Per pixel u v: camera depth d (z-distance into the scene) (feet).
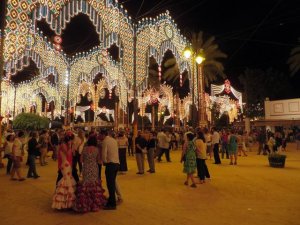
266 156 72.79
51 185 36.29
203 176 36.91
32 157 41.68
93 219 22.66
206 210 25.07
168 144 61.00
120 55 66.90
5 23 44.14
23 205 26.73
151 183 37.04
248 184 36.09
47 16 47.11
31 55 78.79
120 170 44.96
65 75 93.25
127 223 21.71
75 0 51.44
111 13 60.39
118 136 45.78
